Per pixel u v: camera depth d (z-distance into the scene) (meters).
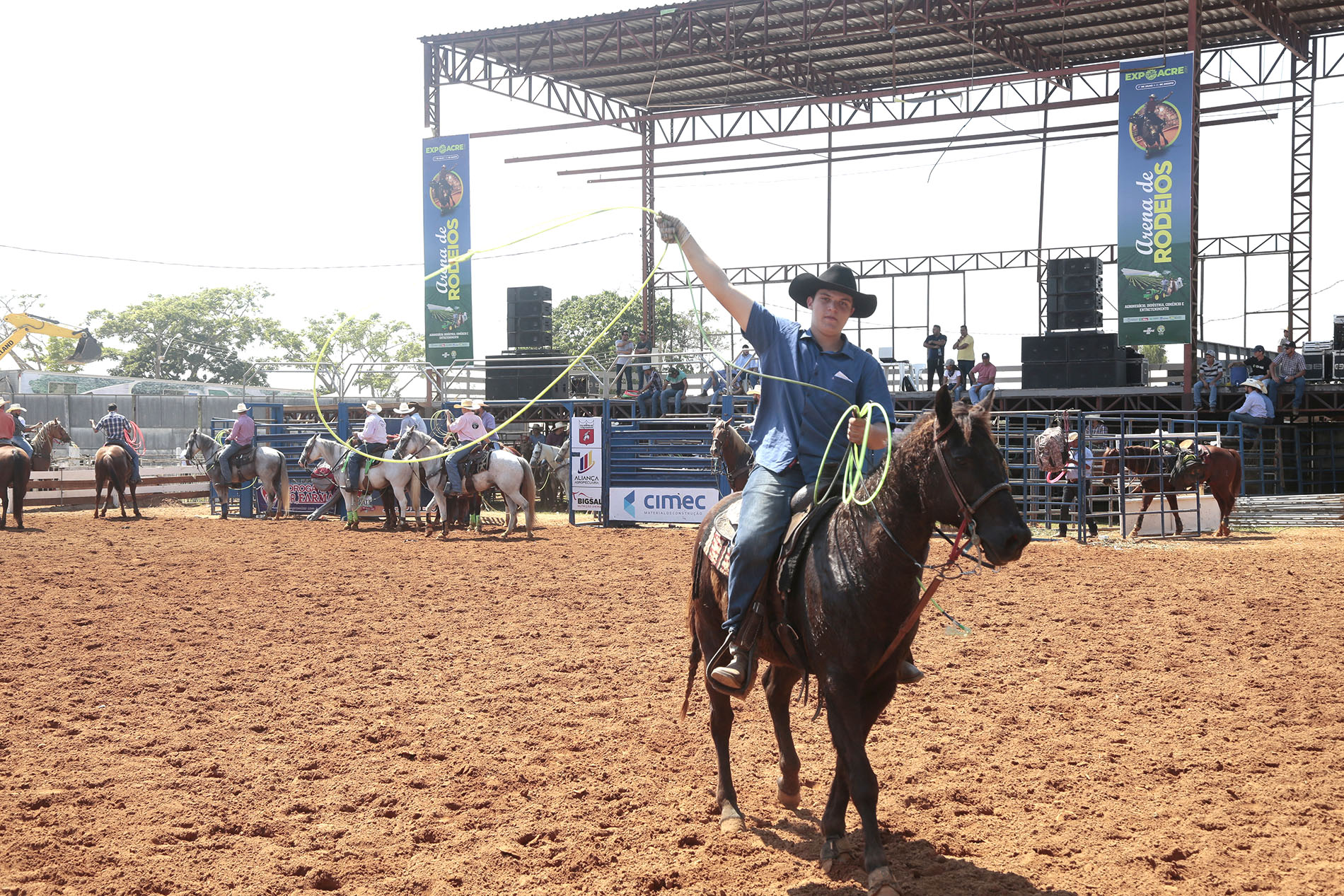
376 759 6.42
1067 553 17.03
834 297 5.02
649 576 14.73
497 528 23.20
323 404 31.44
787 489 5.00
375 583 14.03
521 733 7.00
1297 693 7.82
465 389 32.75
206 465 26.11
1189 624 10.66
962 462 4.21
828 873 4.69
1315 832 5.08
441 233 31.67
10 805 5.56
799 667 4.82
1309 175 31.33
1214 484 20.02
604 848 5.03
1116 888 4.48
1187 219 25.31
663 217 5.28
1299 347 29.02
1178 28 31.23
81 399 41.69
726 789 5.41
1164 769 6.10
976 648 9.60
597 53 31.80
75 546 18.75
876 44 33.38
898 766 6.22
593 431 23.58
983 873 4.66
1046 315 29.33
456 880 4.65
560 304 60.41
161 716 7.40
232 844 5.10
